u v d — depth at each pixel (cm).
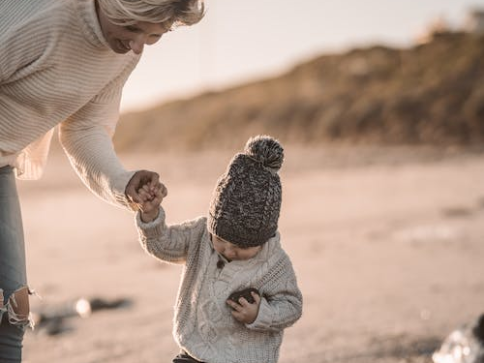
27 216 1688
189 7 234
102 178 275
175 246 263
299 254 943
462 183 2092
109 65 264
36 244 1152
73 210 1820
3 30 245
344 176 2675
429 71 7350
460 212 1309
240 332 255
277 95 8212
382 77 7956
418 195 1773
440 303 612
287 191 2112
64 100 262
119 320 602
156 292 722
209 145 6912
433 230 1093
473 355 423
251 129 6900
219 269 256
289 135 6419
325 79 8538
